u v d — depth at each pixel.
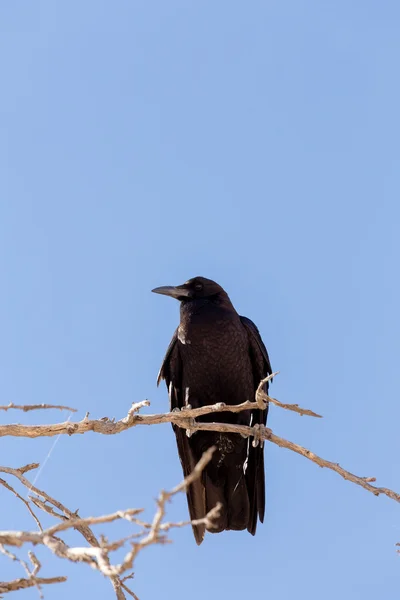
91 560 5.89
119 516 5.92
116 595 8.33
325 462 9.97
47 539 6.11
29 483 8.94
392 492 9.45
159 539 5.43
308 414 9.73
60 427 9.80
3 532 6.22
